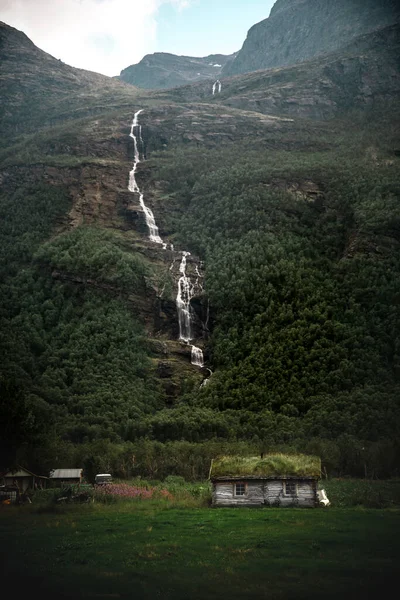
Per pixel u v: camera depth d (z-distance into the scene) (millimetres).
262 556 37281
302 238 160375
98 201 191625
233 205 176500
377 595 30297
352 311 130125
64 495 63562
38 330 140625
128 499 64125
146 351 137875
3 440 80438
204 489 72250
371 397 109812
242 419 110688
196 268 159750
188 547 39719
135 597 30469
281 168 189000
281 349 124688
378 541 40875
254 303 140500
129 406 116750
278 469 61156
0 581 32906
